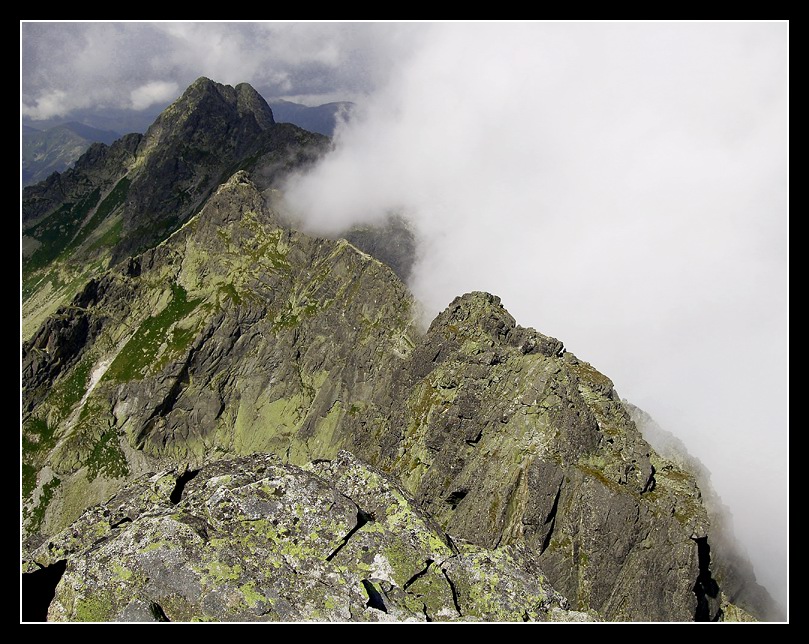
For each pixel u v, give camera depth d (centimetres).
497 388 13588
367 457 19138
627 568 9756
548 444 11069
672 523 10019
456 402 13862
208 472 2969
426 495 13025
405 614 2352
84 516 2700
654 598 9544
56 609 2194
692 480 11162
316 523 2577
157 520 2455
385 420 19762
